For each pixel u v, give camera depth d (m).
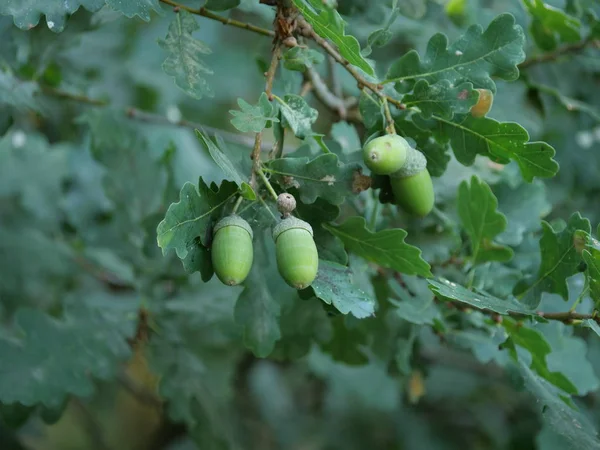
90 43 0.95
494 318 0.71
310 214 0.66
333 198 0.66
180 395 0.85
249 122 0.63
